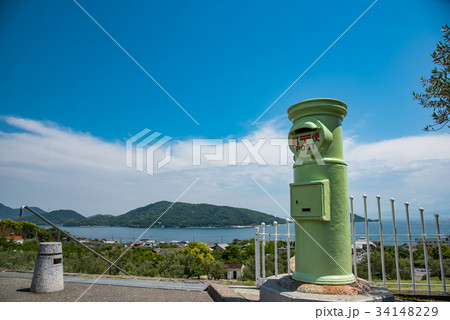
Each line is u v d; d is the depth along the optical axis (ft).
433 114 11.59
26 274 18.79
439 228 14.39
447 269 22.25
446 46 11.31
